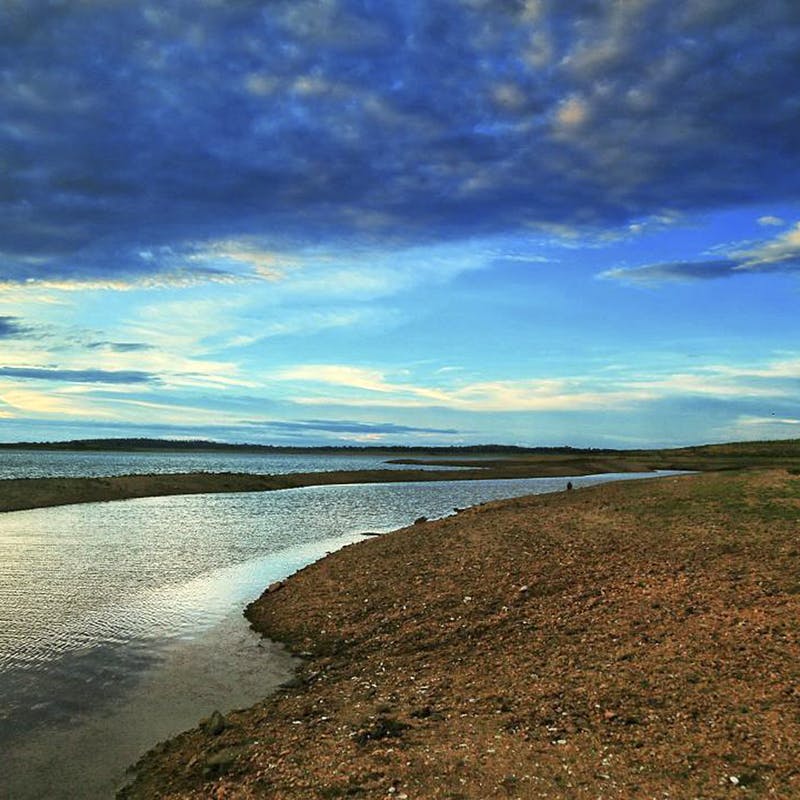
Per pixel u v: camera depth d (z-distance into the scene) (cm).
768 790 690
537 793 718
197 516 3950
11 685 1156
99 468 12600
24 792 812
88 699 1104
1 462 14050
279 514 4144
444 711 974
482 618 1448
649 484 3478
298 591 1800
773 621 1200
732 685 961
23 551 2555
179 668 1260
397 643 1353
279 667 1271
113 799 795
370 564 2031
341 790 748
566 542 2095
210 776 818
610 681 1026
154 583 1994
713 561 1702
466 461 16400
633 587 1545
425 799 718
